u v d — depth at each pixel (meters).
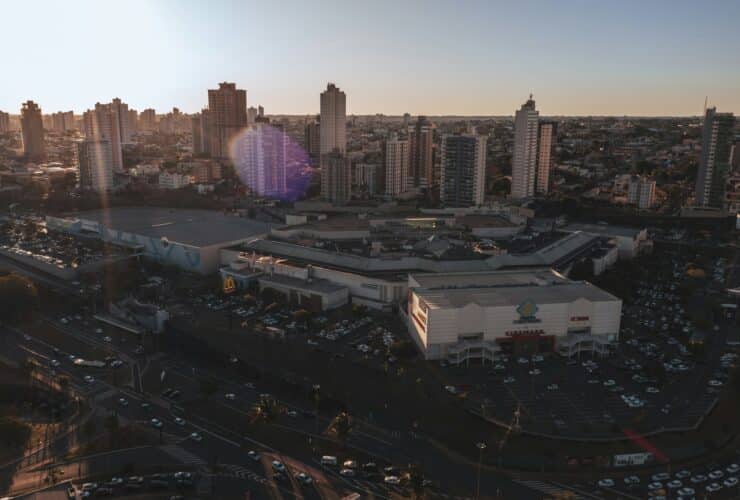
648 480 198.50
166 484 194.38
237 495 191.00
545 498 189.75
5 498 188.62
